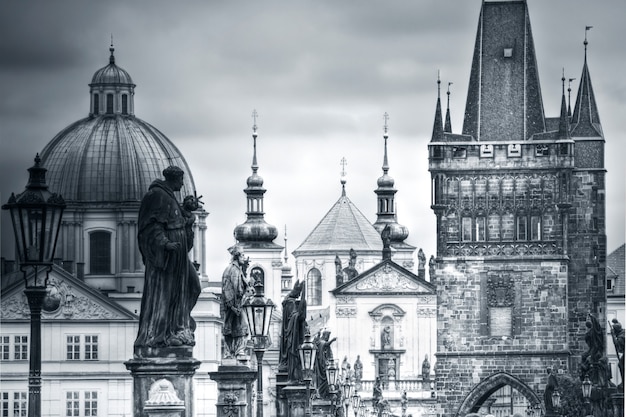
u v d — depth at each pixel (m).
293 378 107.19
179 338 52.72
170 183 53.16
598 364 163.75
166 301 52.69
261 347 84.56
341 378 192.75
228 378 80.69
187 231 53.09
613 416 160.38
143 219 52.59
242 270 83.06
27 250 58.38
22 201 58.12
